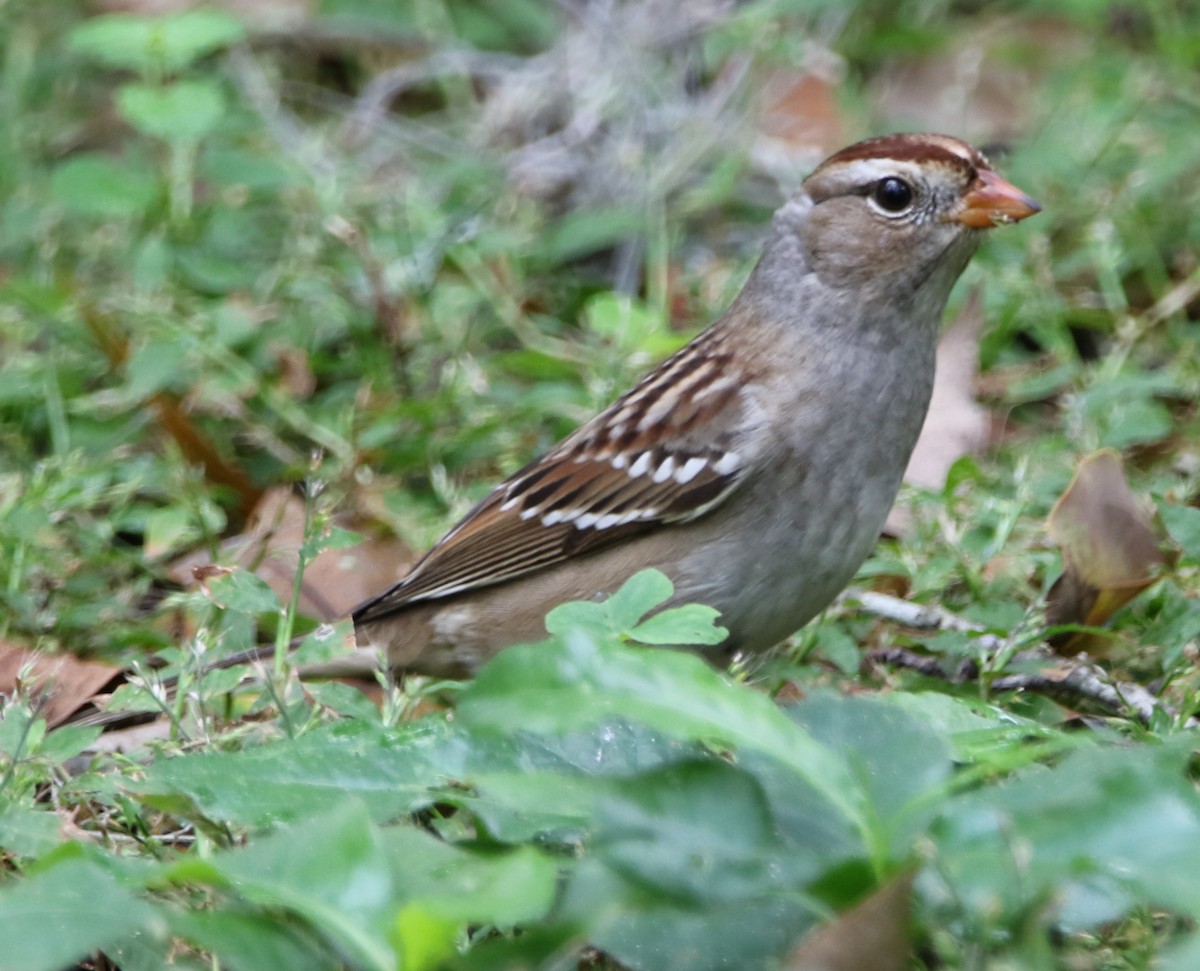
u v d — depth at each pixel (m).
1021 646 7.91
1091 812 5.01
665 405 8.15
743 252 12.70
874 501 8.16
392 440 10.36
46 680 8.11
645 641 6.43
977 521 9.16
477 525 8.42
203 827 6.21
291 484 10.09
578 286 12.30
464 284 12.14
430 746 6.00
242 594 7.75
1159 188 12.30
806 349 8.07
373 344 11.41
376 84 14.40
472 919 4.74
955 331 10.60
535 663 5.27
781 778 5.49
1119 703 7.64
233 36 12.70
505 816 5.75
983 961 5.03
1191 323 11.68
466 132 13.88
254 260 12.29
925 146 8.18
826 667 8.44
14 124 13.60
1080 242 11.99
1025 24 15.12
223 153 12.78
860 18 14.94
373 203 12.46
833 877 5.07
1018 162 12.84
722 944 5.25
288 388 10.95
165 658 7.64
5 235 12.45
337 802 5.80
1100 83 13.51
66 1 15.12
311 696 7.36
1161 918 5.79
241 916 5.22
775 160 13.52
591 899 5.04
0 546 9.05
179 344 10.46
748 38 13.55
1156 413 10.01
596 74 13.69
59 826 6.20
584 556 8.29
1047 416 11.00
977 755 5.95
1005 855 5.05
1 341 11.44
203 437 10.08
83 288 11.67
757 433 7.97
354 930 4.91
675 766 5.20
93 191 12.05
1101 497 8.39
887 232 8.05
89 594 9.10
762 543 8.06
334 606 9.23
